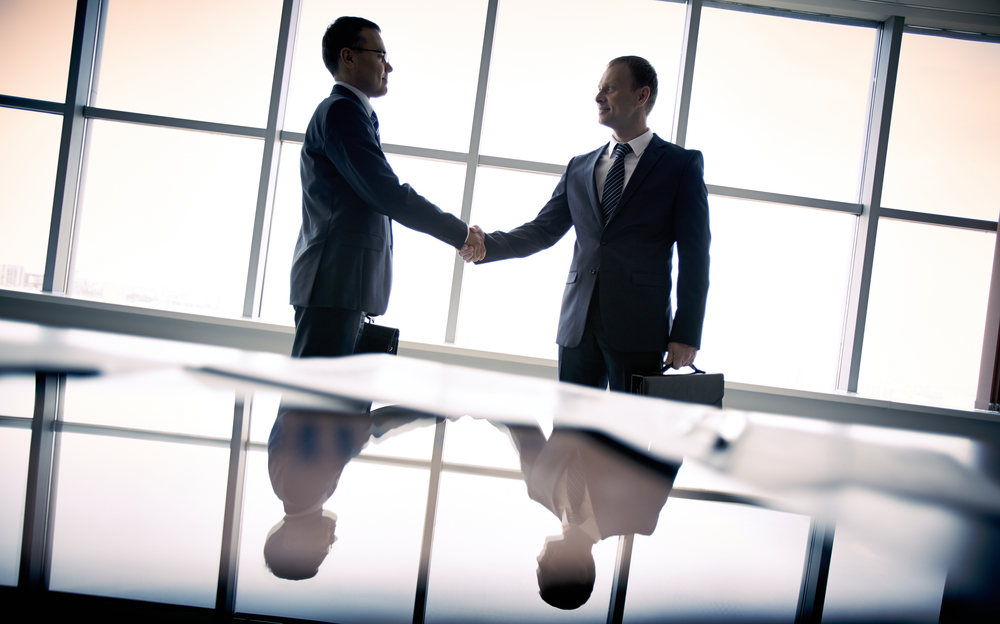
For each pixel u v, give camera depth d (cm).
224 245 394
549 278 407
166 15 400
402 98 398
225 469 18
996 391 371
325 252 165
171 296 390
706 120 418
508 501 18
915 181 409
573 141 410
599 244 172
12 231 381
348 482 19
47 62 399
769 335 407
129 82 397
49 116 384
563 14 414
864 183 395
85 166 383
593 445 27
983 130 409
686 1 390
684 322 169
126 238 390
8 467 15
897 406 356
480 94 370
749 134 417
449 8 408
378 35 182
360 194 166
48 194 384
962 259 402
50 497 14
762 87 415
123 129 388
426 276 388
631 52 409
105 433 19
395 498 18
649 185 171
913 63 408
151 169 391
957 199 410
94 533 12
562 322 179
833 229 402
